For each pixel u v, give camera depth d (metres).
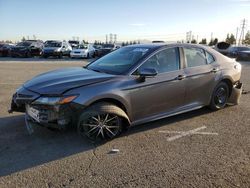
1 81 10.34
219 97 6.35
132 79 4.73
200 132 5.10
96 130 4.49
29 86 4.64
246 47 25.84
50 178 3.51
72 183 3.40
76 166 3.81
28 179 3.48
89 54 27.52
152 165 3.84
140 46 5.56
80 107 4.30
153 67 5.00
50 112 4.30
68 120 4.36
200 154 4.19
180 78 5.32
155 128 5.25
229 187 3.31
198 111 6.35
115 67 5.06
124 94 4.60
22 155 4.11
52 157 4.07
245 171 3.69
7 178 3.50
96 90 4.37
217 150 4.33
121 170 3.71
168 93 5.18
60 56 26.55
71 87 4.35
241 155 4.16
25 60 22.59
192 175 3.58
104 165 3.84
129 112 4.75
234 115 6.14
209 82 5.93
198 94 5.77
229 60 6.59
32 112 4.49
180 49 5.52
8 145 4.43
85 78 4.60
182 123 5.56
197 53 5.86
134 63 4.91
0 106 6.57
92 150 4.30
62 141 4.61
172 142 4.63
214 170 3.71
